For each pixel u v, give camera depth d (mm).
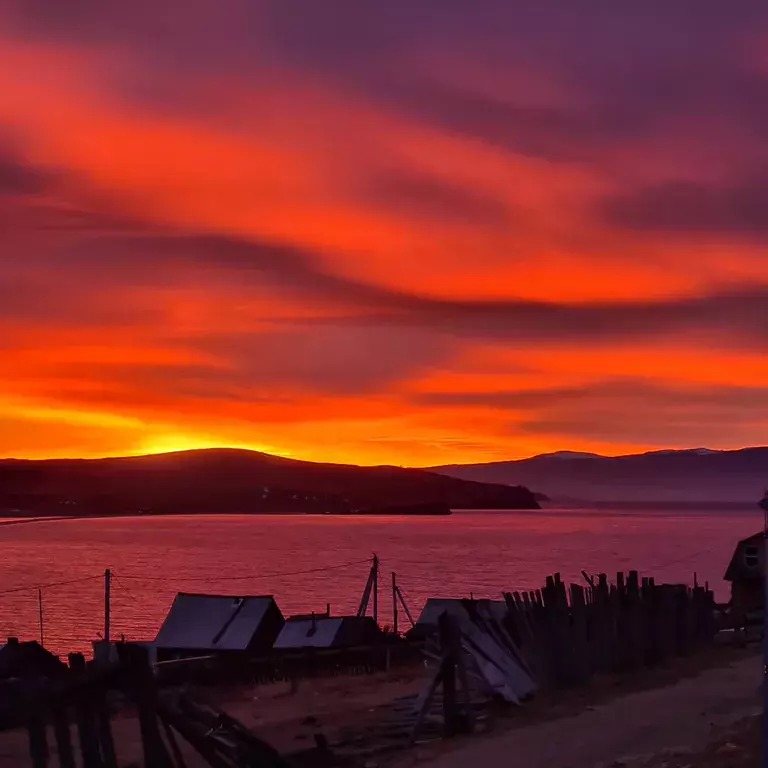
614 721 17531
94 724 10969
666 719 17469
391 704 20359
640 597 26094
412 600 138750
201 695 12445
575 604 22938
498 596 143500
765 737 10781
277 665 29844
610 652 24000
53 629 109438
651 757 14031
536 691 20391
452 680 17203
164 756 11086
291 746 16281
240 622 46625
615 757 14570
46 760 10664
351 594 149875
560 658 21875
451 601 45094
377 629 45906
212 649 45219
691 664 25766
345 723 18375
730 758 13336
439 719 17594
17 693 10906
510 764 14523
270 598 47250
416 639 43625
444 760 15031
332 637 44062
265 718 20172
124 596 151625
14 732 17828
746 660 26562
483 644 19891
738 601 49812
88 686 10930
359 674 31016
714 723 16688
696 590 29641
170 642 45531
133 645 11172
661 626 26469
